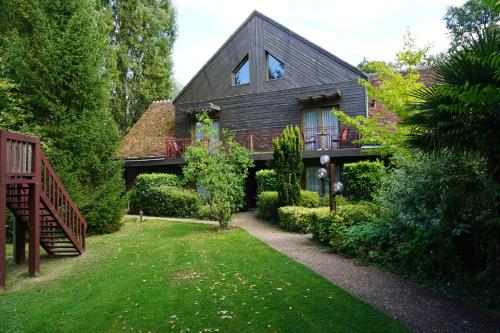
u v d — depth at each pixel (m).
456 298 4.70
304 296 4.92
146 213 15.95
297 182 11.84
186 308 4.73
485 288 4.76
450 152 4.67
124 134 28.28
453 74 4.11
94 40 13.87
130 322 4.39
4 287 6.09
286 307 4.57
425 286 5.21
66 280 6.61
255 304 4.74
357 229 7.05
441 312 4.26
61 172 11.87
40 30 12.88
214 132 11.84
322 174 8.64
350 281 5.54
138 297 5.27
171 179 16.77
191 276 6.25
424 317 4.12
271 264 6.73
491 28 4.00
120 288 5.77
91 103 13.43
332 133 15.47
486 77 3.84
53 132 12.66
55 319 4.61
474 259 5.43
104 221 12.28
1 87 11.88
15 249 7.98
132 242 10.14
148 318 4.47
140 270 6.84
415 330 3.78
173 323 4.28
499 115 3.84
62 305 5.13
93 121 13.09
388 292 5.00
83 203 12.02
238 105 17.73
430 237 5.54
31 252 6.99
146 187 15.98
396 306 4.47
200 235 10.53
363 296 4.86
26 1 14.98
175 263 7.24
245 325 4.10
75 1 13.53
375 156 13.98
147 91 28.30
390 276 5.75
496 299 4.48
